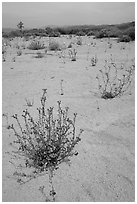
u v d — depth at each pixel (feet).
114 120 14.64
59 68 28.68
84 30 113.19
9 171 10.48
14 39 79.20
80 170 10.49
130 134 13.20
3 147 12.07
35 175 10.25
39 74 26.07
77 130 13.44
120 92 18.47
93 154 11.51
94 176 10.18
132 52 39.99
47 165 10.68
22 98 18.58
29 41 68.08
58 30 112.27
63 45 53.72
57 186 9.67
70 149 11.08
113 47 48.14
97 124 14.16
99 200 9.06
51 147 10.84
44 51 45.32
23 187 9.64
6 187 9.65
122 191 9.47
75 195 9.27
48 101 17.63
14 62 34.40
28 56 39.65
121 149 11.92
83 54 39.78
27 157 11.27
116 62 30.99
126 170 10.53
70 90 19.99
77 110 15.97
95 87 20.61
